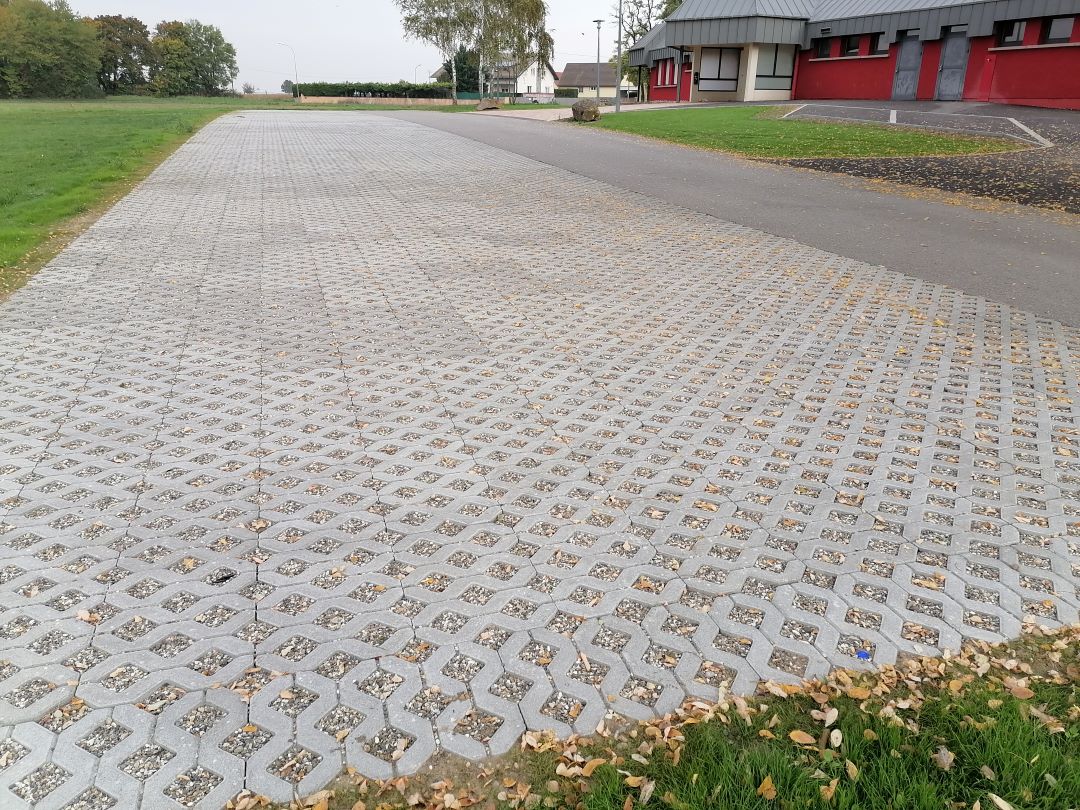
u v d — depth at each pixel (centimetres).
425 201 1524
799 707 296
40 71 8081
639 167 1906
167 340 723
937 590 367
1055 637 335
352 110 5278
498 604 357
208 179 1784
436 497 451
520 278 965
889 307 829
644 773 266
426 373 648
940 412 569
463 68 8056
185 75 10475
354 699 301
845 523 425
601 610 353
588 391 611
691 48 4244
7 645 328
